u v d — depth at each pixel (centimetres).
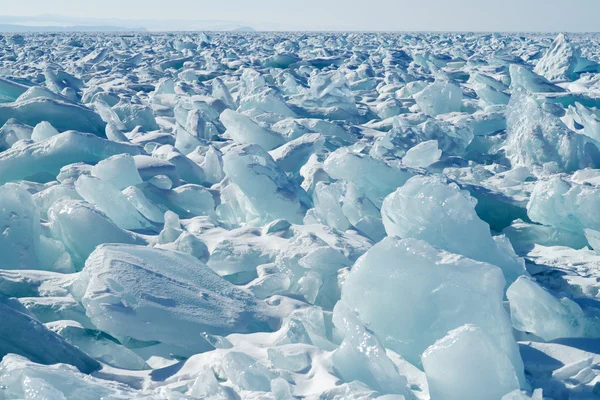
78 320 304
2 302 279
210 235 433
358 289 287
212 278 328
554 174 608
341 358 255
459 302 269
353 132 821
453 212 360
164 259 330
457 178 600
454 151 723
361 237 413
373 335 252
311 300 341
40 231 382
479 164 682
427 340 272
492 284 270
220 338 282
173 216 424
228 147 692
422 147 637
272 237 396
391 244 288
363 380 250
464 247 358
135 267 313
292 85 1166
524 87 1058
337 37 3625
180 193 523
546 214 462
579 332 300
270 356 263
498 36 3556
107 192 440
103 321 281
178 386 249
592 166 649
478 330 237
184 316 293
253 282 345
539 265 415
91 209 388
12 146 605
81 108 717
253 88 1029
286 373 255
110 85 1251
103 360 283
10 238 361
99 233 379
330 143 723
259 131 691
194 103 895
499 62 1588
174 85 1159
